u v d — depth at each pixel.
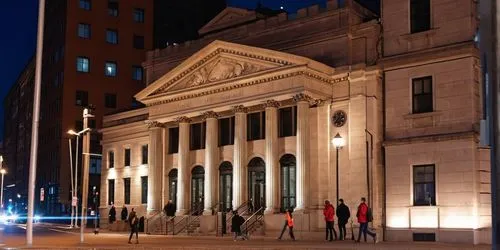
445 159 35.34
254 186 43.16
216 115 45.44
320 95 40.12
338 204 38.16
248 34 46.06
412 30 37.94
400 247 27.88
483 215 34.38
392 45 38.50
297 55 40.47
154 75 54.31
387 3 39.06
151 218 48.56
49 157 89.81
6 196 148.12
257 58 41.84
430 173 36.03
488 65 5.92
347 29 40.09
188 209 47.09
